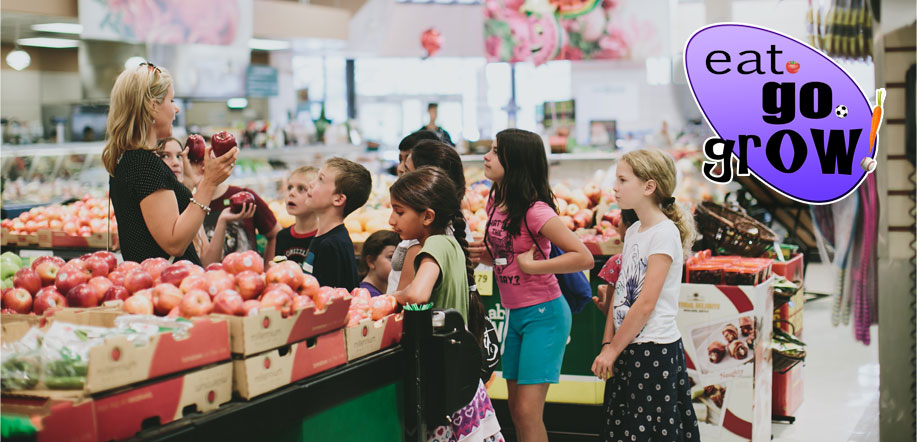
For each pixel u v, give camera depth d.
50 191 8.07
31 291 2.29
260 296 2.16
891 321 3.17
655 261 3.29
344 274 3.52
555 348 3.67
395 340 2.56
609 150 11.86
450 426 2.74
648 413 3.33
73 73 12.48
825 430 4.98
